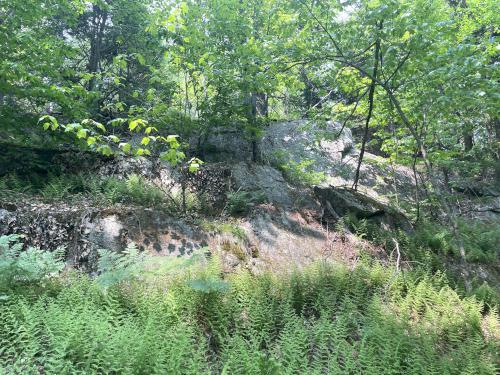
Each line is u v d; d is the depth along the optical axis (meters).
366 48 10.27
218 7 11.14
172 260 6.43
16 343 4.85
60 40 10.62
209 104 11.31
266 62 10.21
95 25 15.69
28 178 9.63
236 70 10.88
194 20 10.70
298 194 11.31
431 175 9.80
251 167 11.71
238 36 11.27
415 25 8.34
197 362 4.75
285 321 6.29
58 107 12.76
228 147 12.77
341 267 8.11
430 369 5.43
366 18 9.32
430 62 8.91
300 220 10.41
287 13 10.60
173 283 6.58
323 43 10.31
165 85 11.32
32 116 10.38
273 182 11.42
